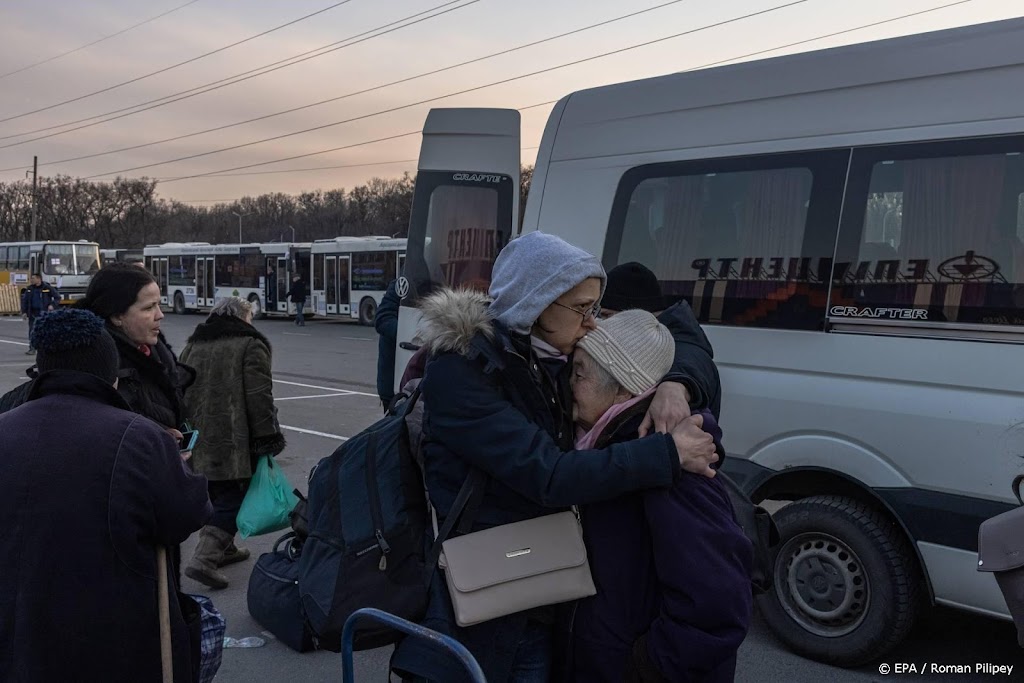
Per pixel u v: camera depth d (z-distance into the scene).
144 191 85.75
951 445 3.37
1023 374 3.22
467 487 1.92
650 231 4.48
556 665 2.03
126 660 2.09
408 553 1.93
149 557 2.14
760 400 3.92
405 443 2.07
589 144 4.79
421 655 1.87
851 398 3.65
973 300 3.37
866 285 3.67
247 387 4.65
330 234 93.00
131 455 2.11
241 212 103.31
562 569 1.90
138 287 3.32
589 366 2.02
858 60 3.83
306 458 8.30
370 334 26.17
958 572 3.37
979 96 3.46
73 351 2.19
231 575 5.06
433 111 6.81
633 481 1.80
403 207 81.62
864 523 3.67
